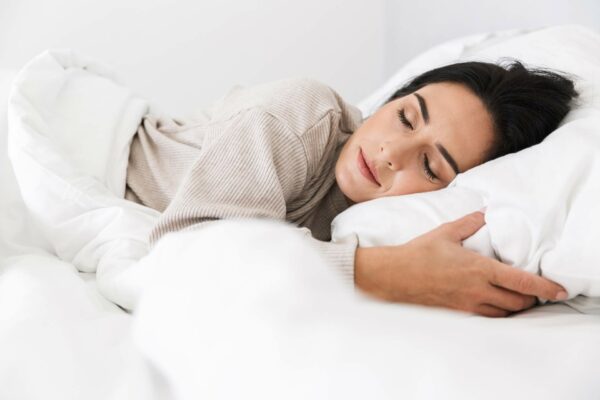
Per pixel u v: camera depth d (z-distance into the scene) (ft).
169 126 3.47
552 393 1.04
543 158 2.50
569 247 2.24
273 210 2.60
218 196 2.57
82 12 5.69
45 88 3.20
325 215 3.22
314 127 2.88
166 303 1.37
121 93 3.56
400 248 2.35
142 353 1.39
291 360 1.11
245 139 2.72
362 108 4.75
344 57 6.75
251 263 1.34
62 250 2.92
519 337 1.23
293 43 6.49
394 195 2.83
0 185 3.13
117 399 1.44
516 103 2.92
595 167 2.35
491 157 2.91
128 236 2.77
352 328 1.14
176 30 6.01
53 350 1.77
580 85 3.14
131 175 3.31
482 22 5.78
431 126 2.84
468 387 1.01
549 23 5.11
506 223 2.39
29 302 2.15
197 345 1.24
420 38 6.50
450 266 2.31
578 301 2.39
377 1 6.67
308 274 1.30
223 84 6.34
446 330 1.16
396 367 1.05
